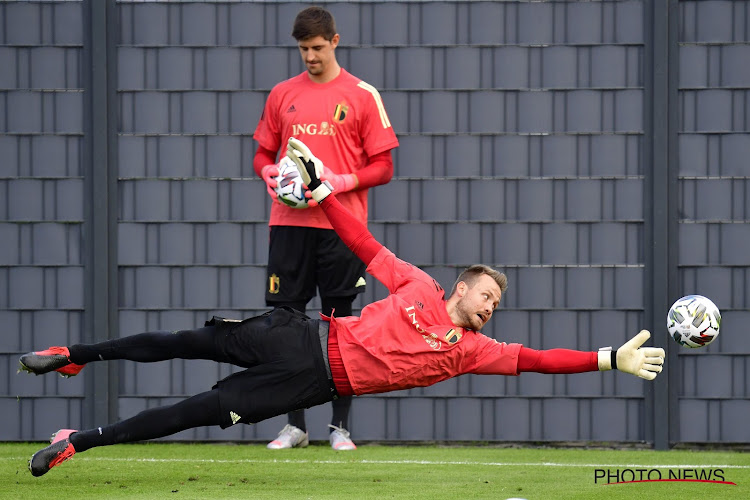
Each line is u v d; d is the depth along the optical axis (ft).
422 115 70.08
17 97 70.33
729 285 69.26
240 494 45.96
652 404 69.10
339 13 70.03
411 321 46.06
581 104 69.82
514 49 69.87
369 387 46.32
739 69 69.26
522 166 69.97
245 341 46.42
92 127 70.28
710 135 69.41
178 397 70.18
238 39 70.23
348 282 64.08
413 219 70.08
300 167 48.60
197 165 70.44
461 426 69.67
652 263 69.36
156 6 70.49
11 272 70.18
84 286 70.33
